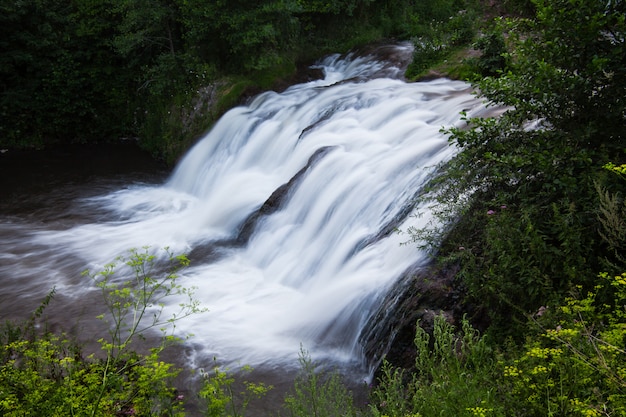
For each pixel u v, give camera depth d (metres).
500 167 6.04
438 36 15.01
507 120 6.22
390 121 10.67
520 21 6.73
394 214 8.01
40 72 17.28
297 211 9.73
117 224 11.82
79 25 17.39
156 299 8.34
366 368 6.44
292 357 6.84
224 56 16.31
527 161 5.69
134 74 17.88
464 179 6.32
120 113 18.06
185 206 12.91
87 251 10.38
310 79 16.17
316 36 18.09
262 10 15.36
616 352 3.68
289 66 16.17
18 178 14.75
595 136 5.71
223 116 14.66
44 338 5.84
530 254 5.45
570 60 5.86
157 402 4.81
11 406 3.99
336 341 7.02
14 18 16.50
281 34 16.39
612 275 4.86
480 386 4.16
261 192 11.35
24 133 17.38
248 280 8.95
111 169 15.59
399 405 4.66
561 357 3.76
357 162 9.47
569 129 5.82
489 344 5.21
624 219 4.90
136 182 14.65
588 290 5.02
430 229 6.81
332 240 8.70
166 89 16.55
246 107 14.76
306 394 5.96
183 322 7.65
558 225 5.33
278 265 9.07
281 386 6.28
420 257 6.66
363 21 18.58
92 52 17.70
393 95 11.91
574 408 3.36
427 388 4.42
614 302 4.75
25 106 17.08
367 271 7.30
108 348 4.39
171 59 16.03
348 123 11.24
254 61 15.61
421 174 8.22
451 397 3.96
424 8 18.97
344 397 5.29
